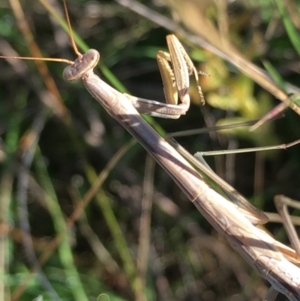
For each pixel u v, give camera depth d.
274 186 0.23
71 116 0.25
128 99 0.18
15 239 0.23
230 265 0.23
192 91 0.22
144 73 0.25
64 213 0.24
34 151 0.24
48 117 0.24
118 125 0.25
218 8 0.17
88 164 0.23
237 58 0.18
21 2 0.25
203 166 0.17
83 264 0.23
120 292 0.23
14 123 0.24
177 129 0.24
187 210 0.24
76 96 0.25
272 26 0.22
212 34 0.14
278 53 0.23
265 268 0.16
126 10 0.25
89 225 0.24
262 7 0.22
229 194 0.17
